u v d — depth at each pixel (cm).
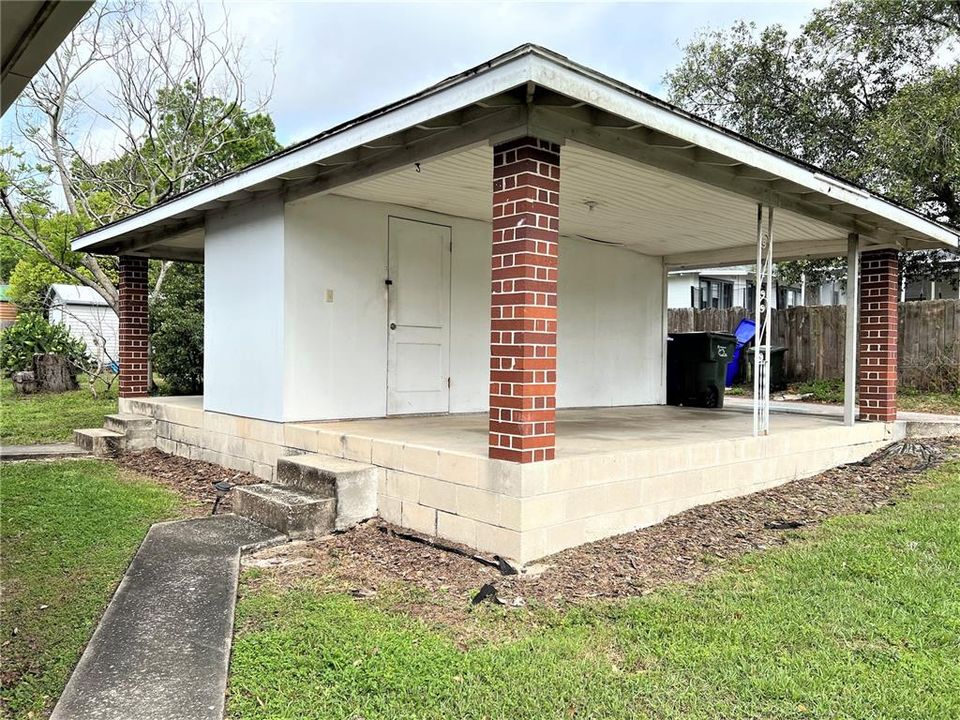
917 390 1216
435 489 459
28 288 2084
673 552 436
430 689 265
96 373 1347
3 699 256
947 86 1219
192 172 1527
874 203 623
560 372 882
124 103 1478
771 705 254
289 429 609
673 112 419
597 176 559
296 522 462
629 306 972
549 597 360
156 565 405
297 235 620
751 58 1639
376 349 678
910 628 321
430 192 627
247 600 356
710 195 615
